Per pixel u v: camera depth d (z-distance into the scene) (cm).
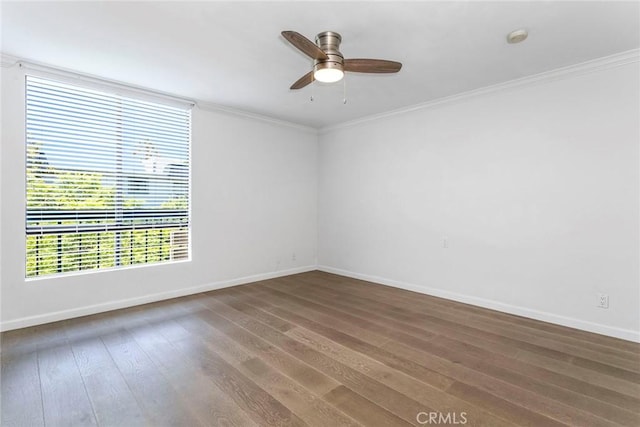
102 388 199
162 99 365
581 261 289
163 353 244
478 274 356
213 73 311
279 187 492
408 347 255
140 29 233
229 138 430
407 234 423
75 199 318
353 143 489
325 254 538
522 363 229
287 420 170
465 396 191
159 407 181
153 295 367
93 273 327
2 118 279
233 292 409
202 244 408
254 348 253
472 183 359
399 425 166
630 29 228
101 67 298
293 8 206
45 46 259
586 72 283
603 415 174
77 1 199
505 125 333
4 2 200
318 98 384
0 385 202
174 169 385
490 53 267
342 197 507
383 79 324
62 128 310
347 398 189
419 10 208
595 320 282
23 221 290
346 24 225
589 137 283
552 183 304
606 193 276
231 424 167
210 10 209
